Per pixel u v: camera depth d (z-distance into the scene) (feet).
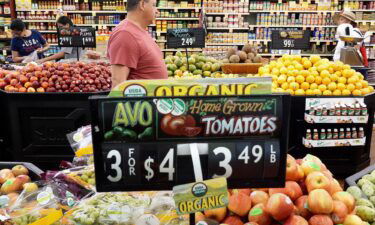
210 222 4.08
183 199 3.50
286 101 3.47
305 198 4.33
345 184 5.70
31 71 10.65
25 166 5.51
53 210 4.25
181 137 3.50
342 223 4.25
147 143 3.49
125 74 7.57
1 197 4.43
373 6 26.04
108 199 4.40
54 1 25.72
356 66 13.98
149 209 4.26
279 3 25.94
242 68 13.69
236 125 3.50
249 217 4.13
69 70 10.59
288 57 11.66
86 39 14.97
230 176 3.56
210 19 25.89
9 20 25.62
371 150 14.35
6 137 10.61
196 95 3.44
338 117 10.50
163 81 3.45
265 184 3.63
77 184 4.77
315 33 26.27
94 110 3.40
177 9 25.77
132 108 3.41
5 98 10.02
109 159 3.45
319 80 10.76
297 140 11.04
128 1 7.75
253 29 27.25
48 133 10.14
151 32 26.30
